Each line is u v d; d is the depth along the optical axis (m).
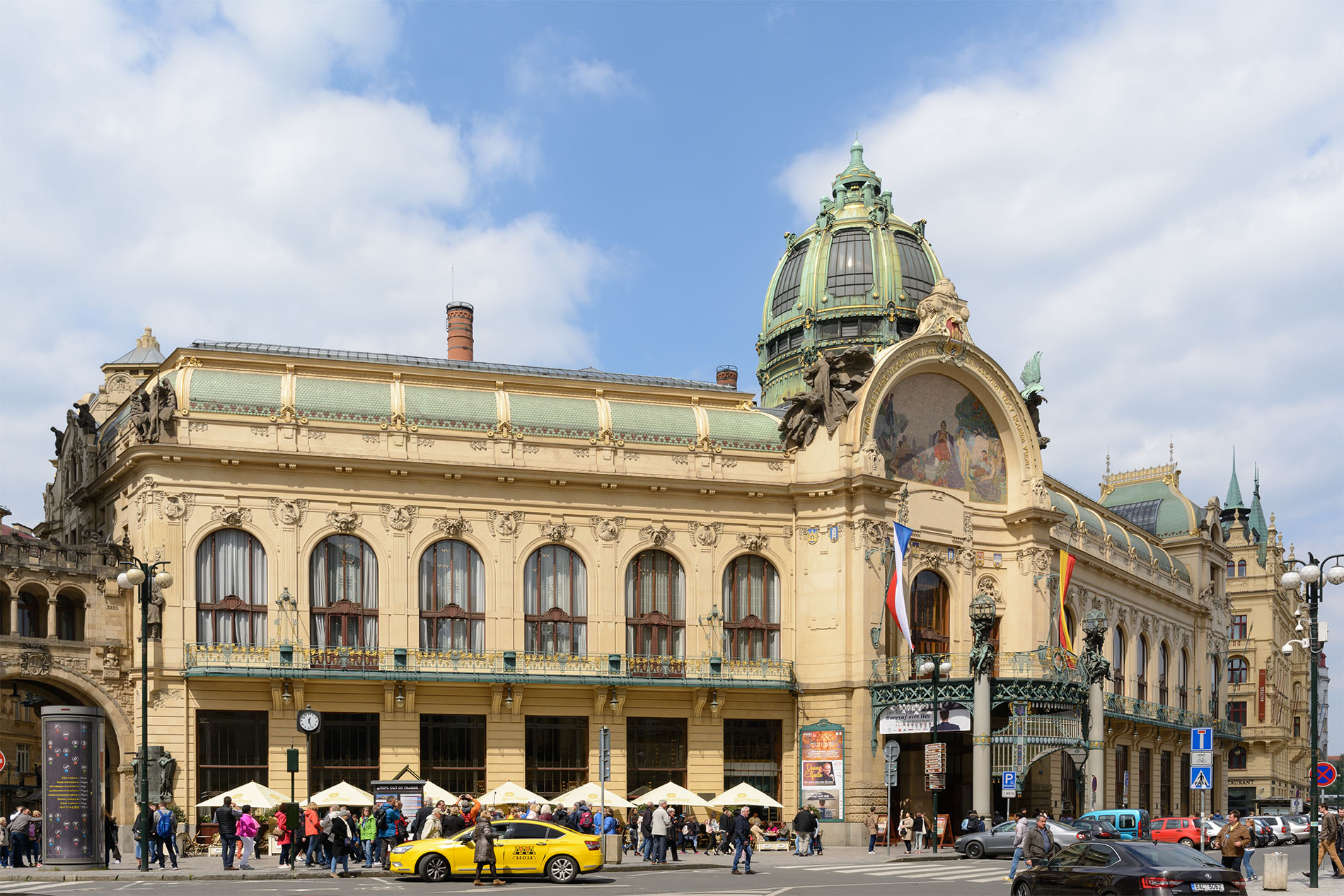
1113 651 90.62
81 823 43.81
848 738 64.62
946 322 71.62
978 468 73.88
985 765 60.16
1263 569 130.00
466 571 62.72
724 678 64.69
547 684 61.75
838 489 66.50
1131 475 116.81
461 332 76.38
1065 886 29.30
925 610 70.25
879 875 44.03
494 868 39.41
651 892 36.59
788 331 86.06
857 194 88.62
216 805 55.34
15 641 55.28
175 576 57.91
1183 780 99.19
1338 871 43.72
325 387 62.25
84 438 67.81
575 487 64.50
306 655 58.97
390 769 59.47
